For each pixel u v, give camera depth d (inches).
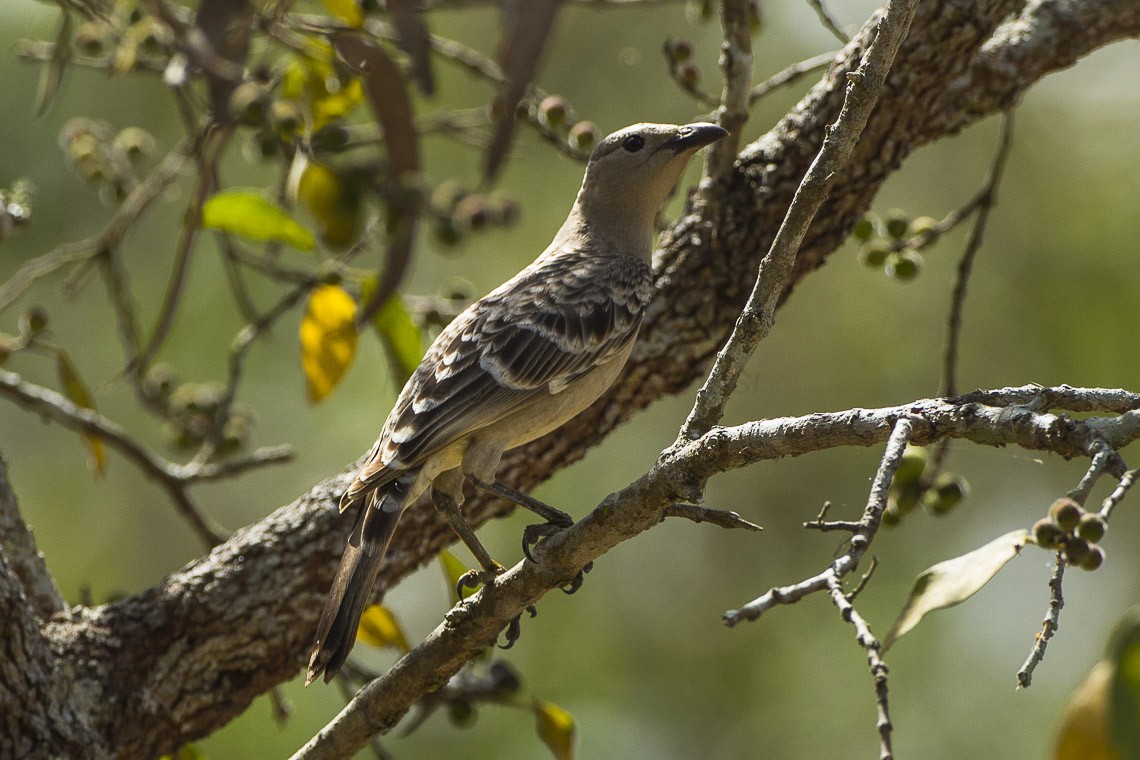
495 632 286.2
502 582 282.2
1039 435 205.9
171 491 396.5
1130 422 198.8
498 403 330.3
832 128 246.1
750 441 241.8
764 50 607.8
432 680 292.0
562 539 273.1
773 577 607.8
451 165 599.5
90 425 393.1
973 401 221.1
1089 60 608.7
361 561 303.0
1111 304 585.0
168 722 327.3
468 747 580.7
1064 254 596.1
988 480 608.1
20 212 358.0
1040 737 576.4
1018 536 235.3
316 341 392.8
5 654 289.0
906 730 579.8
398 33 319.9
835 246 369.1
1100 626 599.5
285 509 350.9
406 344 383.9
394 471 314.3
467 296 454.6
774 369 610.5
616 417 370.6
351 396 609.9
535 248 609.3
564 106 398.3
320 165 384.2
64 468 616.4
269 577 338.0
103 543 612.4
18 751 293.0
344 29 358.3
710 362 372.5
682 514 255.8
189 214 365.7
